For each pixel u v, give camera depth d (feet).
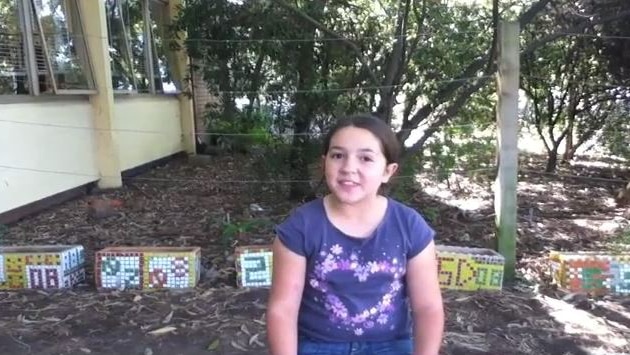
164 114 33.22
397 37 17.28
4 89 19.51
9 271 13.00
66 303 12.09
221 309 11.66
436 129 17.78
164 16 34.12
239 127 21.83
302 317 6.13
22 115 20.01
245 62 19.72
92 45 24.52
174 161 33.99
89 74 24.52
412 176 18.22
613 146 26.86
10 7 19.77
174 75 35.19
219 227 17.97
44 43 21.38
